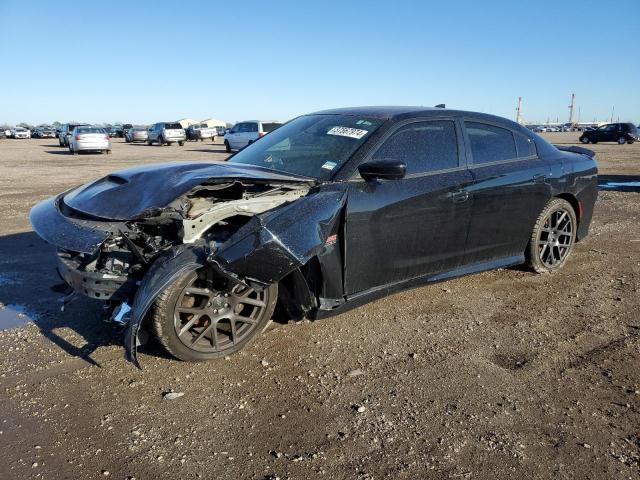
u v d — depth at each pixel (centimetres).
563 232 521
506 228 461
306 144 412
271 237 297
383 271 378
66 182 1317
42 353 347
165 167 371
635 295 463
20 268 534
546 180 483
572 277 511
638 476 238
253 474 238
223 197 354
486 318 413
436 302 446
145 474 237
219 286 327
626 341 373
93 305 426
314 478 236
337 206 331
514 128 487
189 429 269
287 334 380
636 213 845
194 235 318
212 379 318
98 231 310
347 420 279
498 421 279
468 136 441
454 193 405
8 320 399
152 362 337
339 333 383
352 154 374
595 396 303
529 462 247
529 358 348
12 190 1151
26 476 234
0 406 288
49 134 5966
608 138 3653
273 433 267
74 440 260
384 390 308
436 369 333
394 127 394
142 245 329
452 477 237
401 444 259
